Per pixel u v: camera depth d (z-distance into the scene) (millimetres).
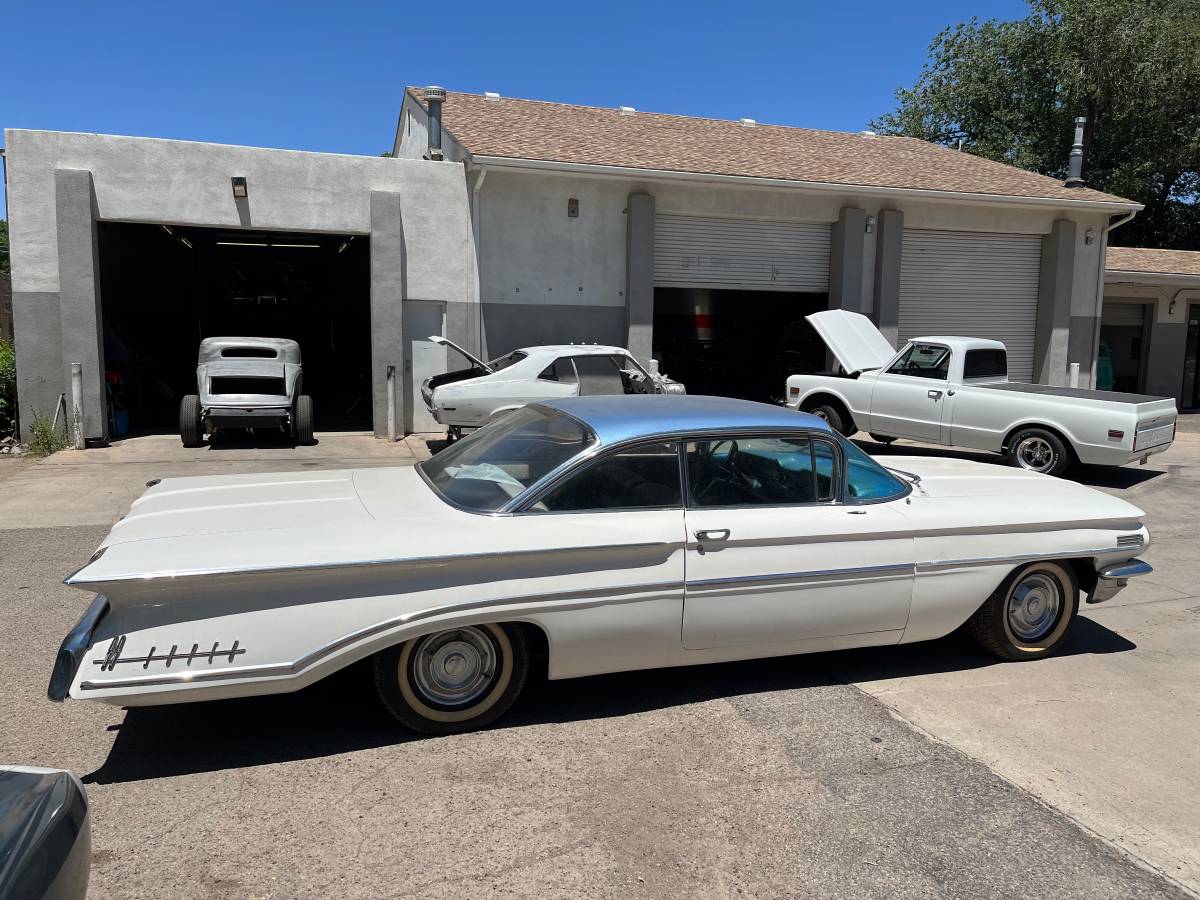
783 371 17312
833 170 15734
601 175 13461
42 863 1756
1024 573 4598
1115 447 9734
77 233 11820
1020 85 30062
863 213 15367
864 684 4402
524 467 3939
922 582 4309
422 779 3367
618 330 14484
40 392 12078
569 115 17234
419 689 3648
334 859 2844
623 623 3793
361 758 3521
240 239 18516
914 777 3465
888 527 4215
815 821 3137
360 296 20469
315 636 3350
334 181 12906
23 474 10148
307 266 21281
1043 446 10375
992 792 3361
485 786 3328
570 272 14102
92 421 12125
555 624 3691
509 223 13727
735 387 18141
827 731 3855
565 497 3779
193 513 3785
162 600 3221
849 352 12273
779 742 3742
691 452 4000
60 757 3492
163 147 12164
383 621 3430
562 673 3818
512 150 13359
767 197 14961
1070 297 16984
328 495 4121
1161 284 19031
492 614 3584
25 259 11836
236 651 3248
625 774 3443
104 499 8773
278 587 3326
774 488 4152
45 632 4918
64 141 11812
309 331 21625
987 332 16922
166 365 19953
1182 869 2898
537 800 3236
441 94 14531
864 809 3225
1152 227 29406
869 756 3633
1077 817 3199
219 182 12422
